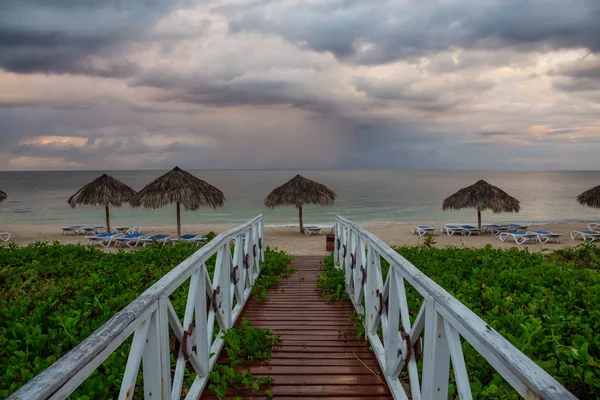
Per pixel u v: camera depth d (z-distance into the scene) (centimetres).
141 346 192
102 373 312
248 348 387
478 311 411
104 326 159
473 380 286
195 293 301
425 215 3275
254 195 5294
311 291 665
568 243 1831
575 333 342
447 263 674
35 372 287
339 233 787
